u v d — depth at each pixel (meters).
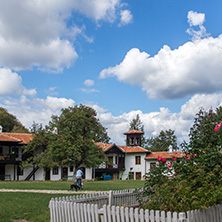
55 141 40.94
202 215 6.77
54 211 8.36
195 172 8.09
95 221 7.21
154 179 8.85
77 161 40.91
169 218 6.15
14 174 46.62
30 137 50.09
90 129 43.03
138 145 61.50
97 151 43.69
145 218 6.50
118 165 58.31
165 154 56.81
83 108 43.97
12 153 47.53
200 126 9.77
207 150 8.83
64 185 28.03
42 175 48.56
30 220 10.70
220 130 9.25
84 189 23.97
